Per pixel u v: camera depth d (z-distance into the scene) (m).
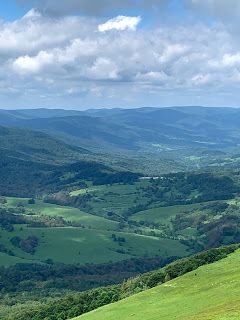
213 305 127.00
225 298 131.00
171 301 148.38
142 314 142.00
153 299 157.75
